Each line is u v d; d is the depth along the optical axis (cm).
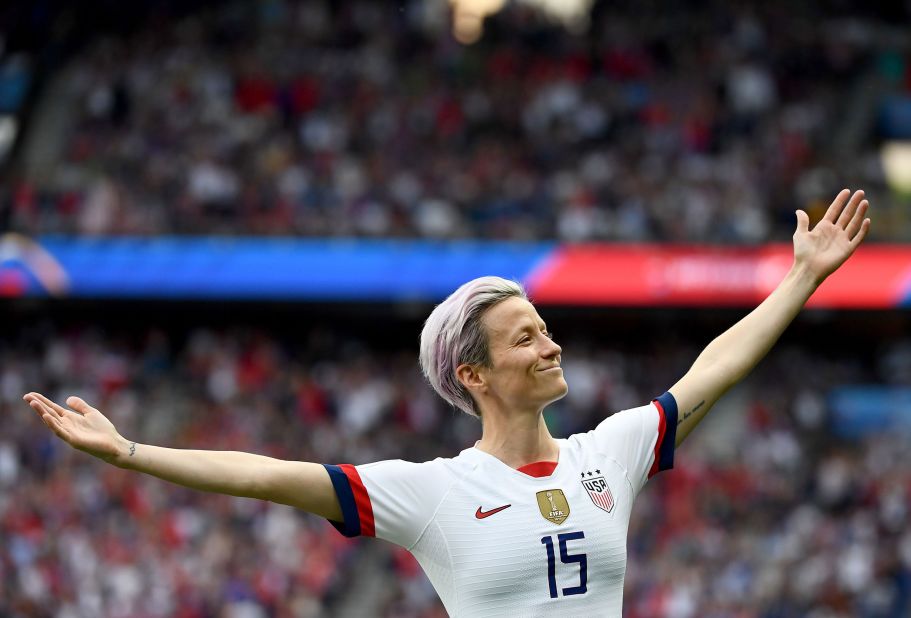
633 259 8875
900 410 8869
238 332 9569
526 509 1307
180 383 8975
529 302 1389
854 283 8838
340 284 8975
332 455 8281
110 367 9050
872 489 7650
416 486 1320
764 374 9088
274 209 9206
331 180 9344
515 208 9150
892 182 9725
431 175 9362
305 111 9906
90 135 9931
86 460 7594
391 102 9956
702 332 9719
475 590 1286
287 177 9356
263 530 7119
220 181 9338
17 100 10350
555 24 10669
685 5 10788
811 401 8762
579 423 8512
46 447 7812
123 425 8575
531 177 9369
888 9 10944
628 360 9319
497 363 1352
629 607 6738
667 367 9306
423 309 9288
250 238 9106
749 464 8031
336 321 9862
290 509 7256
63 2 10906
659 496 7488
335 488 1308
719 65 10288
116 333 9594
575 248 8912
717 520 7381
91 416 1253
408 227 9050
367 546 7244
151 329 9681
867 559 7050
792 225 9088
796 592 6862
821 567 7012
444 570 1309
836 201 1531
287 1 10788
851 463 7956
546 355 1348
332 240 9062
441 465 1338
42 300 9200
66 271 9112
